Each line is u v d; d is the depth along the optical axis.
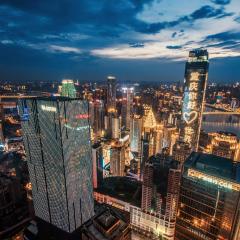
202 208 139.12
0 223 180.88
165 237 171.12
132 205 188.38
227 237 131.25
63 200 155.50
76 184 157.62
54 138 139.88
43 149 150.88
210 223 137.50
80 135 149.25
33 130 151.50
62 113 133.25
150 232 179.38
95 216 112.12
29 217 192.00
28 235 167.62
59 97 149.75
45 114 138.38
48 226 179.88
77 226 168.00
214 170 135.12
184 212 150.25
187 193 144.88
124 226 108.00
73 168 150.75
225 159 148.75
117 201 198.50
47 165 154.12
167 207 162.88
